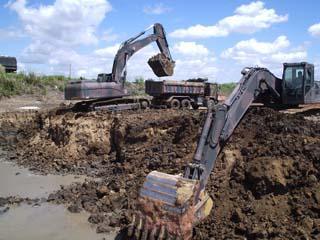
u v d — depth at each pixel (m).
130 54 27.12
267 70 15.01
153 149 18.42
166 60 28.05
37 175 19.94
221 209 11.95
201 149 11.26
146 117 22.30
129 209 13.53
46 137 25.30
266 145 13.55
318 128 14.55
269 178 12.01
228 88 46.56
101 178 18.84
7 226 13.30
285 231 10.55
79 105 26.05
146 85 27.72
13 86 40.84
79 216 14.11
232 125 12.31
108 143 21.95
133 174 17.09
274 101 16.67
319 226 10.48
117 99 26.66
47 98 40.31
